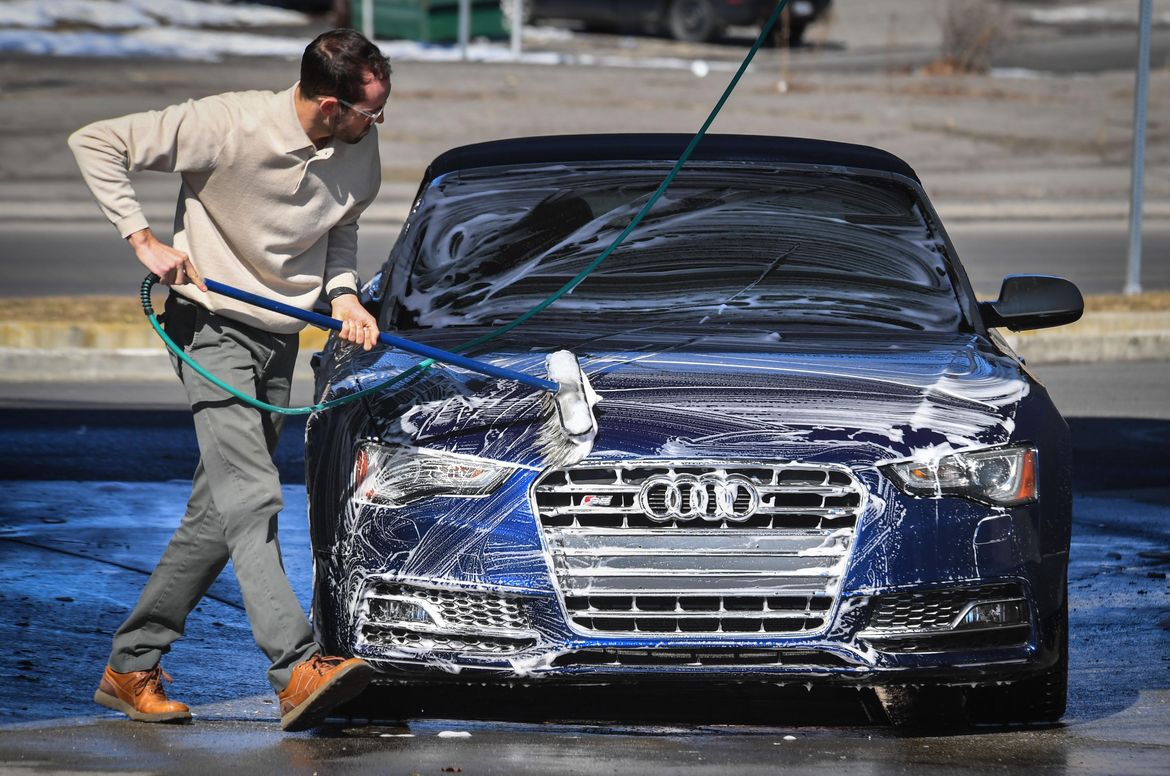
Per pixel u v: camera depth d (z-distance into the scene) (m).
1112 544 24.97
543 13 115.50
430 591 15.27
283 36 107.69
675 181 20.72
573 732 16.08
